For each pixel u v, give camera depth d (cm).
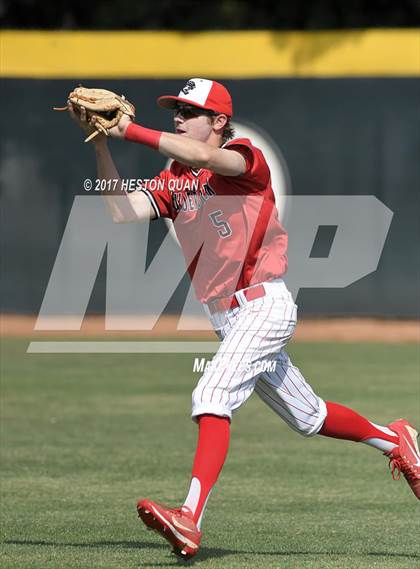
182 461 1964
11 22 6203
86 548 1327
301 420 1312
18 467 1908
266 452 2064
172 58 4197
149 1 6081
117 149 4156
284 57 4178
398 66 4116
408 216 4109
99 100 1204
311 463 1955
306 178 4178
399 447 1352
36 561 1252
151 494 1686
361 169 4144
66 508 1582
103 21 6134
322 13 5972
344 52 4144
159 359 3466
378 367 3188
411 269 4100
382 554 1308
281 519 1519
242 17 6022
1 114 4262
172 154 1187
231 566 1227
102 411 2519
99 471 1873
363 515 1546
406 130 4116
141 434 2239
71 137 4234
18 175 4253
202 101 1266
